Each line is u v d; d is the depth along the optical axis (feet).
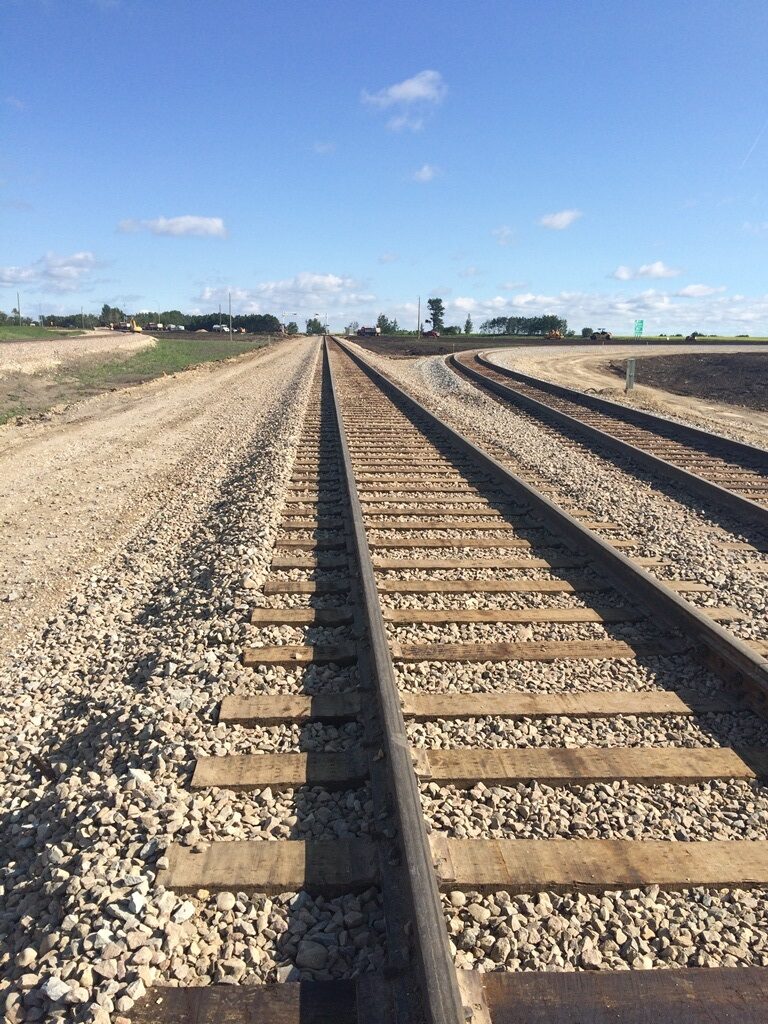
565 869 10.09
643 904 9.70
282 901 9.63
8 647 19.24
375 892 9.80
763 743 13.55
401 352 197.36
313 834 10.86
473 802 11.61
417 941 8.18
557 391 76.38
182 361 135.44
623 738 13.55
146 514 31.68
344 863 10.11
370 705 13.97
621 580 20.88
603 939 9.17
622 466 39.47
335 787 11.93
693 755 12.94
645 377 125.49
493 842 10.57
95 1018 7.71
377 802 11.28
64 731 14.85
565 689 15.21
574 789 12.05
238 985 8.31
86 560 25.85
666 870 10.19
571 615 18.69
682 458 42.70
